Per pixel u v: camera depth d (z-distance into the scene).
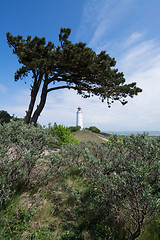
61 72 13.76
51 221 3.09
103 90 14.32
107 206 2.68
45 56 12.28
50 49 12.05
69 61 12.21
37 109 14.46
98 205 3.10
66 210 3.47
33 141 4.69
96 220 3.18
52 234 2.79
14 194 3.57
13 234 2.67
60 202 3.70
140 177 2.04
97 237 2.74
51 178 4.41
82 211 3.46
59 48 12.14
